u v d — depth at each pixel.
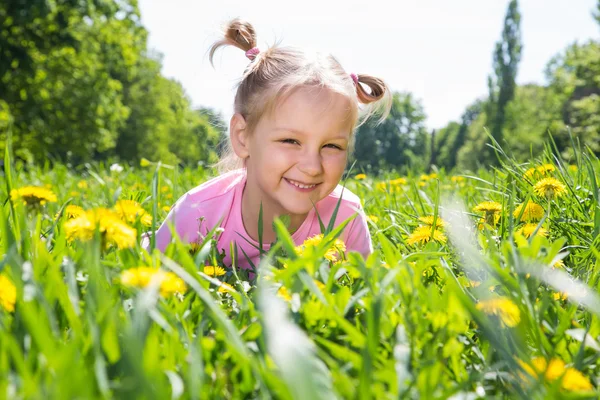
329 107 2.28
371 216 2.78
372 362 0.87
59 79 23.19
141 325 0.77
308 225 2.63
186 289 1.23
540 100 76.44
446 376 0.93
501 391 0.97
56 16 21.86
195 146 53.25
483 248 1.68
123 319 1.00
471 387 0.96
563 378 0.82
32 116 22.16
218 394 0.87
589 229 2.19
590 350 1.09
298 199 2.31
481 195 3.40
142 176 6.28
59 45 22.27
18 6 19.89
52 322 0.87
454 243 1.82
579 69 35.75
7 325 1.00
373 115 3.02
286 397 0.70
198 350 0.83
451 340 1.00
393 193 3.82
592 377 1.00
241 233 2.57
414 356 0.97
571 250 1.97
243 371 0.86
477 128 70.94
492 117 68.00
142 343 0.76
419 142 71.62
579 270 1.71
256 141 2.39
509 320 1.03
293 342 0.63
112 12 23.19
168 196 3.89
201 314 1.17
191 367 0.78
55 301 1.07
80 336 0.83
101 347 0.85
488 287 1.24
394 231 2.28
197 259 1.38
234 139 2.55
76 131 23.73
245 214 2.57
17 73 21.56
